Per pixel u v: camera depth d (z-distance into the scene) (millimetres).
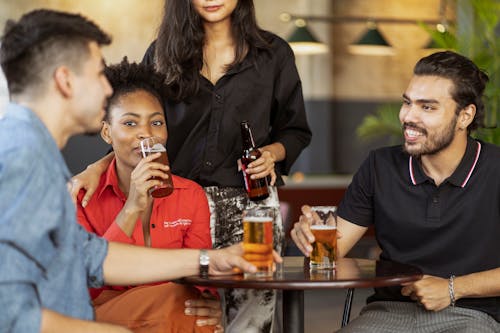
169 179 2473
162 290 2391
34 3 10117
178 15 2943
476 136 4867
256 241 2156
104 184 2703
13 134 1729
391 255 2734
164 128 2730
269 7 12562
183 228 2688
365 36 7855
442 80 2564
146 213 2656
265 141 3107
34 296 1662
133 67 2736
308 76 12945
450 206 2641
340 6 12828
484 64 5188
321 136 13008
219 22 2975
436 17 13039
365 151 13234
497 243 2635
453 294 2506
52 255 1743
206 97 2992
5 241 1633
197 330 2375
